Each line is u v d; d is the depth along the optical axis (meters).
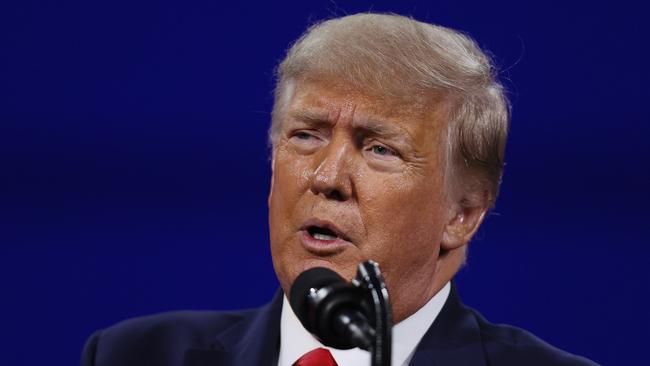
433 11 9.36
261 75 9.73
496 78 5.27
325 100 4.81
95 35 9.79
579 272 9.44
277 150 5.06
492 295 9.39
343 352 5.09
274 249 4.95
